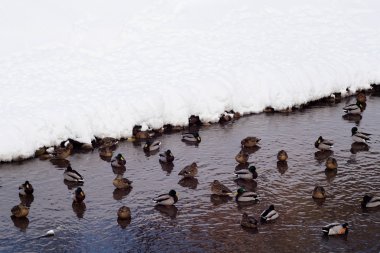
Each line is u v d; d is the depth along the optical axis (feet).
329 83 109.50
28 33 119.96
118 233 67.87
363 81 113.29
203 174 82.07
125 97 98.63
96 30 122.42
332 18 132.77
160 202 73.31
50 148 89.40
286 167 83.30
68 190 78.18
